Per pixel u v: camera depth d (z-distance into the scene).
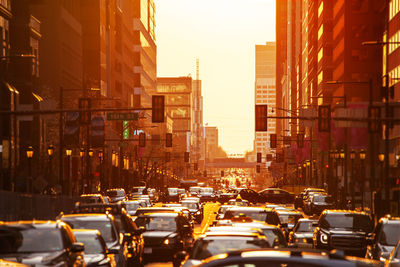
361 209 103.19
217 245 22.44
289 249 14.40
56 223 25.08
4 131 111.12
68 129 99.50
